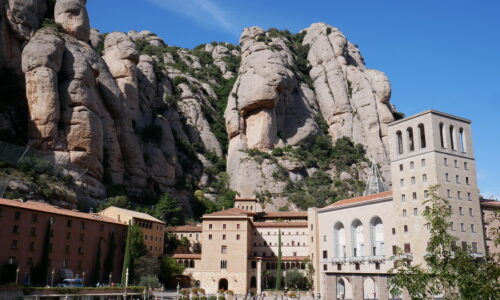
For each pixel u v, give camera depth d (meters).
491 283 29.78
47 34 134.75
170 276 116.56
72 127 128.62
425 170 94.06
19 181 105.31
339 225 115.88
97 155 132.62
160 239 124.19
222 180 187.62
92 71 142.75
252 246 134.25
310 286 117.94
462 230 91.06
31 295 74.50
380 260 98.25
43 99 125.44
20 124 134.12
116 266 108.88
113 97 152.12
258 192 175.25
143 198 152.00
